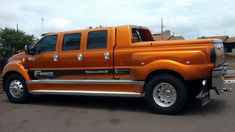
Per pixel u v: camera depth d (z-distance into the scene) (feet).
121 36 30.40
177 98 27.71
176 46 27.86
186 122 25.64
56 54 33.73
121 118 27.66
